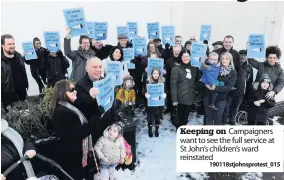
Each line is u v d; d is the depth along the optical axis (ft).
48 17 20.47
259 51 14.33
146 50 17.88
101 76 10.64
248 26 19.57
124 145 10.87
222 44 16.58
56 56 17.63
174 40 19.89
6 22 18.94
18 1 19.01
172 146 14.64
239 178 12.46
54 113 8.57
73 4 21.30
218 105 14.61
